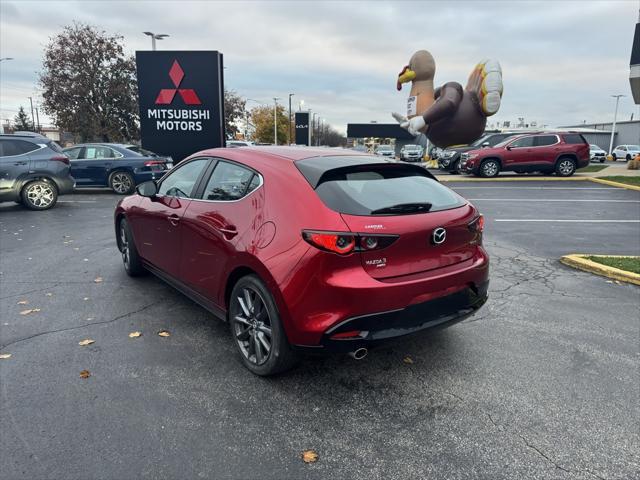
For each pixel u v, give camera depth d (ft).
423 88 85.81
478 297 10.78
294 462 7.66
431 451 7.98
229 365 10.78
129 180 44.19
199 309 14.14
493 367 10.87
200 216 11.71
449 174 71.82
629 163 77.56
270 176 10.26
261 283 9.78
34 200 33.53
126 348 11.50
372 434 8.41
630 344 12.12
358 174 10.20
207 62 49.98
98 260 19.62
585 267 18.97
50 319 13.17
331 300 8.66
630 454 7.95
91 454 7.69
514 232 27.04
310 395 9.63
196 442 8.07
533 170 61.67
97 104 93.97
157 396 9.45
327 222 8.74
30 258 19.88
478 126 77.77
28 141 33.76
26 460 7.50
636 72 54.19
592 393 9.80
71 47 89.81
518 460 7.77
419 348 11.82
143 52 49.65
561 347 11.92
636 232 27.12
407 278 9.20
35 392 9.45
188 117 51.13
